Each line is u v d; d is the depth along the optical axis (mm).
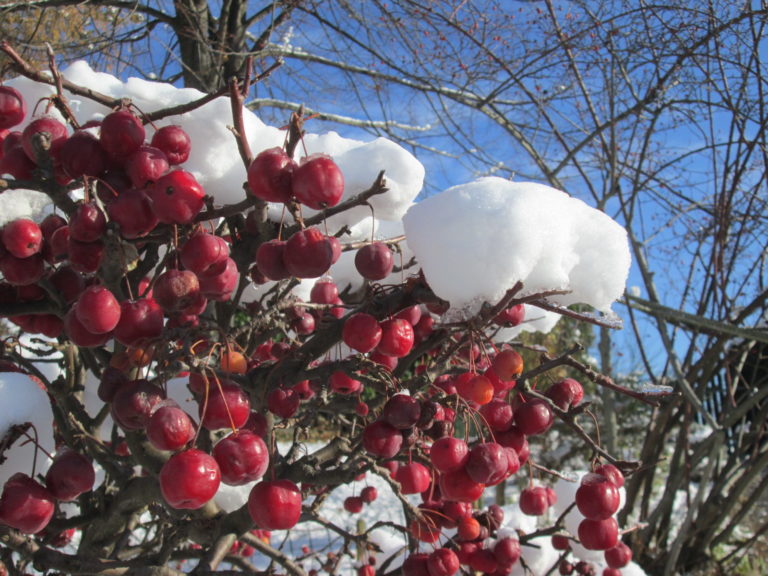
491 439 385
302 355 373
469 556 459
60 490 322
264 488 309
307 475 356
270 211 381
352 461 368
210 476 282
